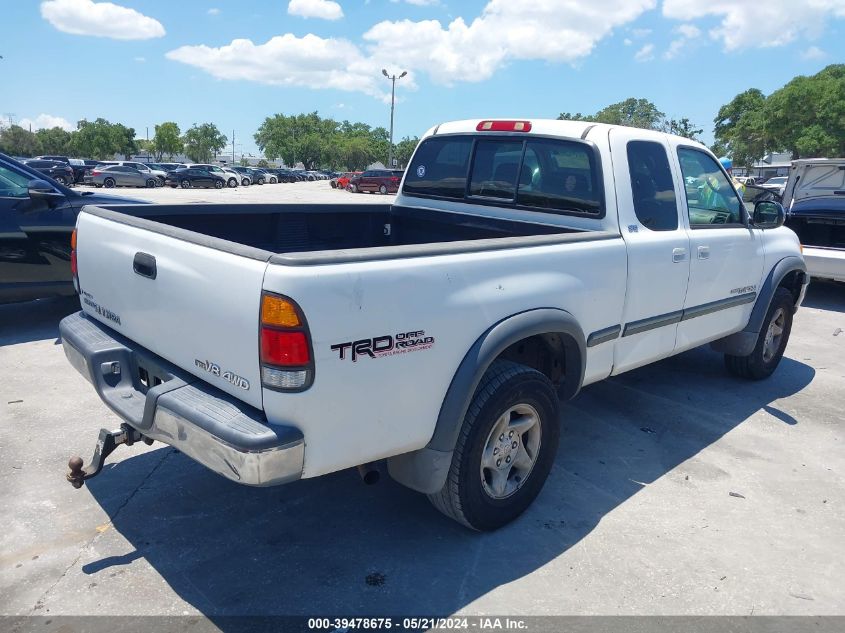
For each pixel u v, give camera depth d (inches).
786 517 143.0
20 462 153.5
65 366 218.4
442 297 109.0
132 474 150.3
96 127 4040.4
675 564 125.0
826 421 196.7
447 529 133.4
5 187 247.4
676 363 246.4
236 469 94.2
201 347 105.5
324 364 94.9
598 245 141.3
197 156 4766.2
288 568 119.4
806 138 1939.0
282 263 92.0
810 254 354.9
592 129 155.0
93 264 135.1
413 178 197.6
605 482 155.2
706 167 183.6
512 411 128.8
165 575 116.3
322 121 5024.6
